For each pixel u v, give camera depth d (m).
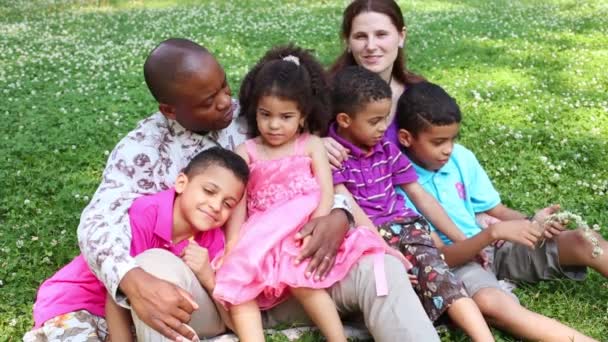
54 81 9.20
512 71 9.84
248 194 3.56
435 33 12.66
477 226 4.11
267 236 3.22
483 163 6.18
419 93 3.97
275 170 3.50
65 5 16.72
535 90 8.79
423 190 3.93
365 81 3.69
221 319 3.34
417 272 3.48
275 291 3.21
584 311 3.78
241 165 3.32
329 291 3.31
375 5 4.32
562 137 6.86
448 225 3.86
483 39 12.15
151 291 2.83
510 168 6.06
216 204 3.23
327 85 3.79
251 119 3.73
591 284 3.99
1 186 5.56
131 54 10.96
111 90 8.62
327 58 10.66
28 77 9.41
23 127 7.04
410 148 4.07
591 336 3.57
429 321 3.11
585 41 12.20
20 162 6.03
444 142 3.95
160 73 3.37
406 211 3.78
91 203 3.32
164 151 3.57
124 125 7.05
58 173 5.87
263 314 3.46
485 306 3.50
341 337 3.18
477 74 9.66
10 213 5.11
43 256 4.48
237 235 3.41
